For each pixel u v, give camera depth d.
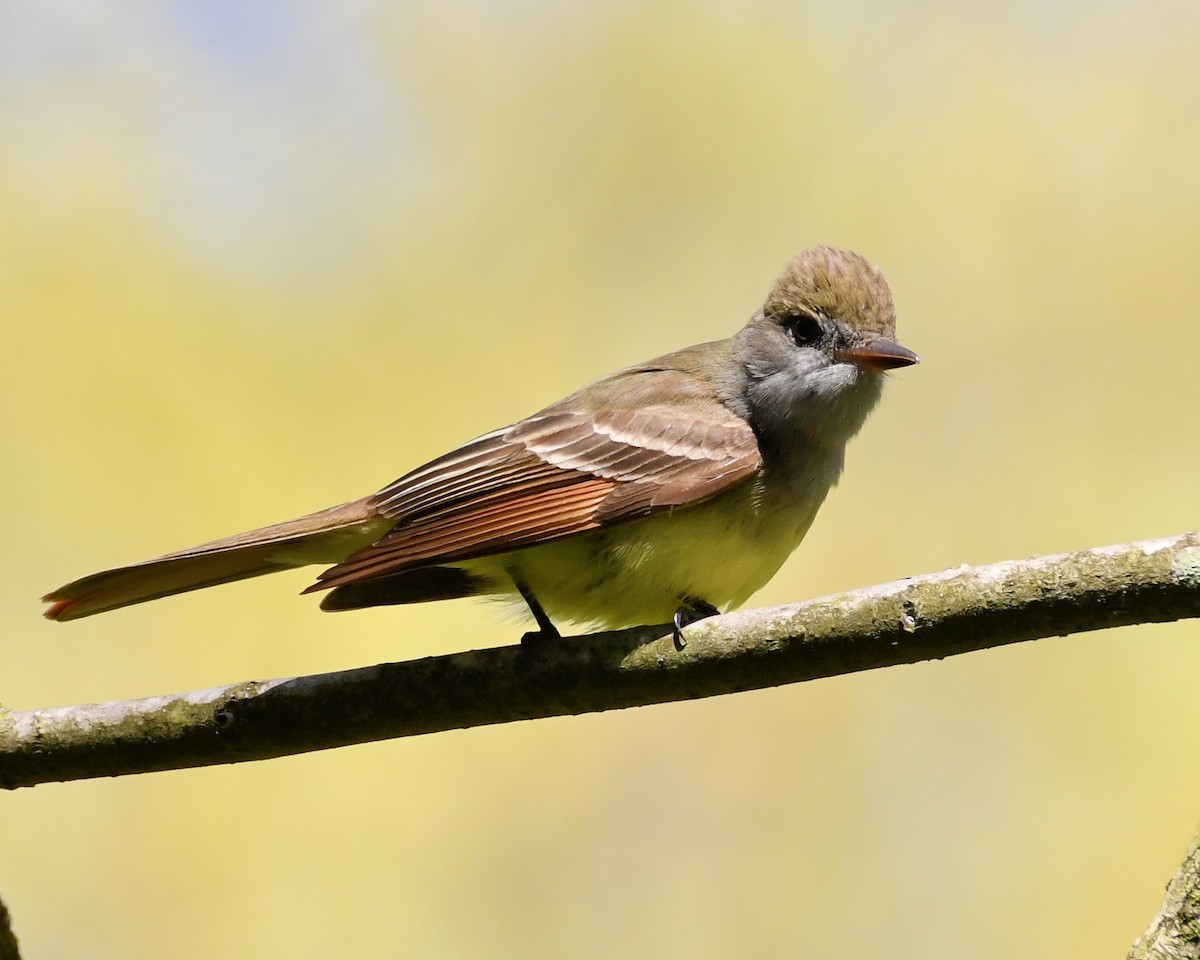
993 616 7.17
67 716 8.35
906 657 7.43
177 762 8.36
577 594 9.79
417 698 8.20
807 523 10.22
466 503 9.58
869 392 10.30
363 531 10.10
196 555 9.73
